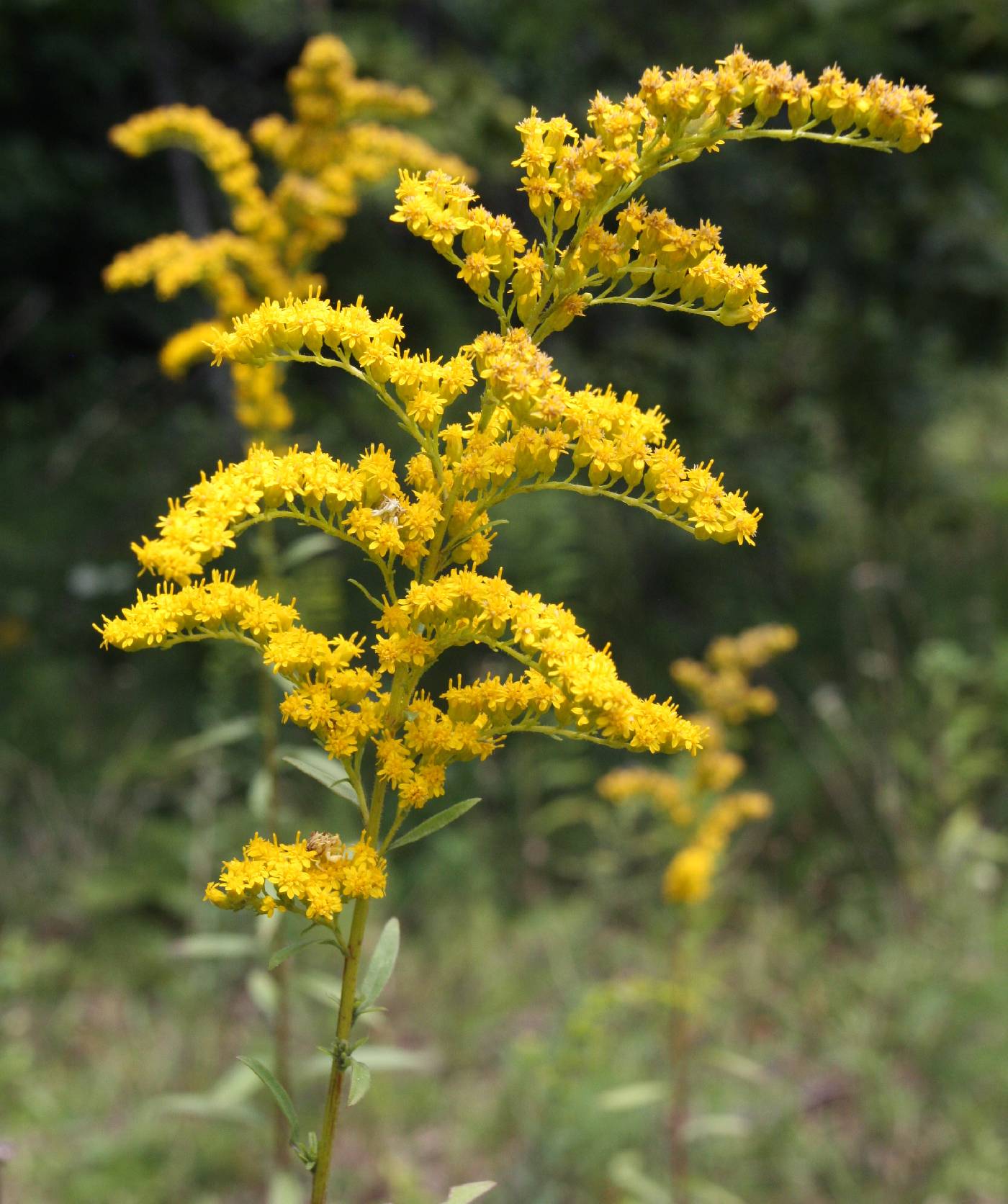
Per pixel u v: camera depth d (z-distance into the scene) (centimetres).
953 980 454
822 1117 430
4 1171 372
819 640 759
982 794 568
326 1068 302
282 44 855
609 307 807
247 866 155
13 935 494
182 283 331
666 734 165
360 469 163
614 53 751
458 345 723
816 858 571
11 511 797
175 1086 428
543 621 163
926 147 733
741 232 794
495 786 583
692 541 790
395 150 344
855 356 854
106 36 822
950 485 1013
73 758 621
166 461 835
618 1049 450
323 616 341
